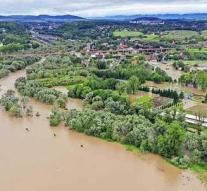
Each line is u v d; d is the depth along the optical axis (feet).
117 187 650.84
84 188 646.74
